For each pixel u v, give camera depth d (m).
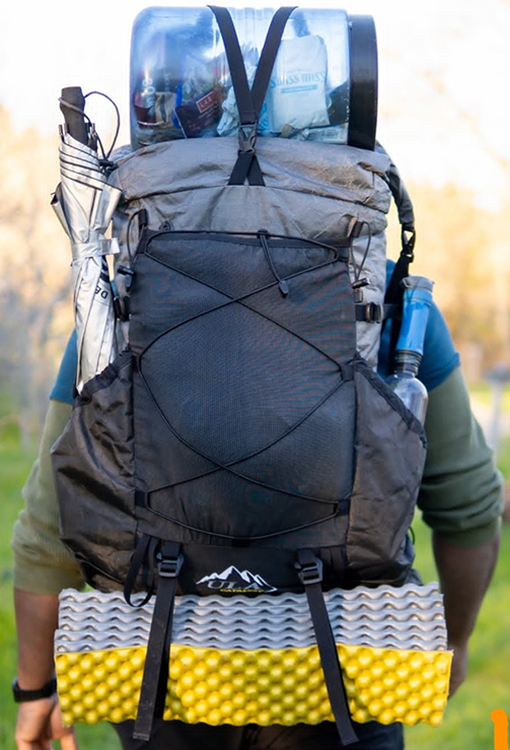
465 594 2.06
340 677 1.58
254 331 1.60
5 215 9.98
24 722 2.05
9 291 10.39
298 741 1.79
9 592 5.34
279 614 1.62
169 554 1.61
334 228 1.67
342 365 1.62
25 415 11.43
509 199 16.30
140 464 1.63
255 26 1.75
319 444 1.58
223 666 1.60
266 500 1.57
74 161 1.71
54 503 1.89
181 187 1.68
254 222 1.67
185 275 1.63
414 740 4.17
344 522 1.61
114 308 1.72
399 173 1.81
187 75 1.72
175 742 1.80
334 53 1.73
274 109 1.73
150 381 1.62
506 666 4.91
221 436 1.56
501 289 25.05
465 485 1.93
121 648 1.63
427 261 24.67
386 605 1.63
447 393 1.91
